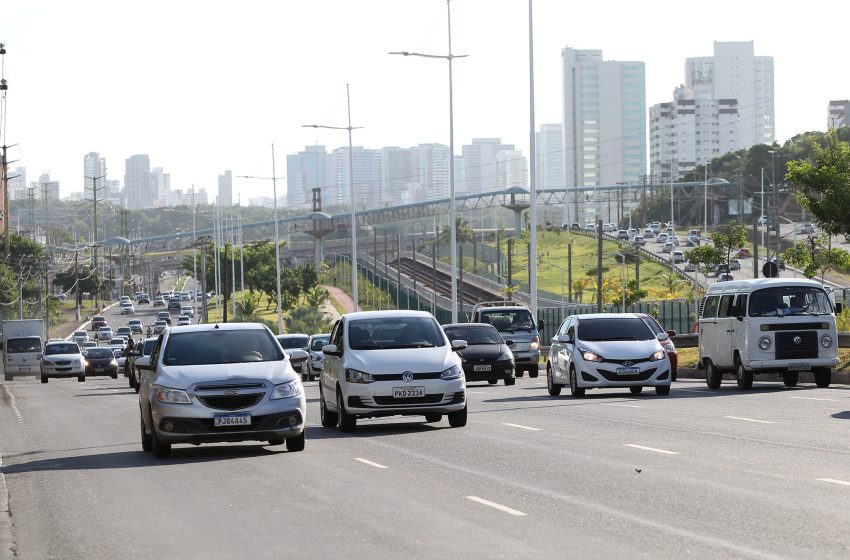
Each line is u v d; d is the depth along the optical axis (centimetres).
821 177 8888
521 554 2255
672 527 2514
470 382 9869
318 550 2372
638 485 3178
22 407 8850
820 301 7044
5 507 3247
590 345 6956
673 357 8550
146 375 4600
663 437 4422
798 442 4103
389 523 2680
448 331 9075
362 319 5431
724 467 3494
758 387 7406
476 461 3878
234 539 2548
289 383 4341
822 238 15400
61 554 2470
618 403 6309
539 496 3038
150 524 2820
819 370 7106
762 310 6988
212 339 4544
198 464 4109
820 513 2634
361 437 4916
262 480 3569
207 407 4253
